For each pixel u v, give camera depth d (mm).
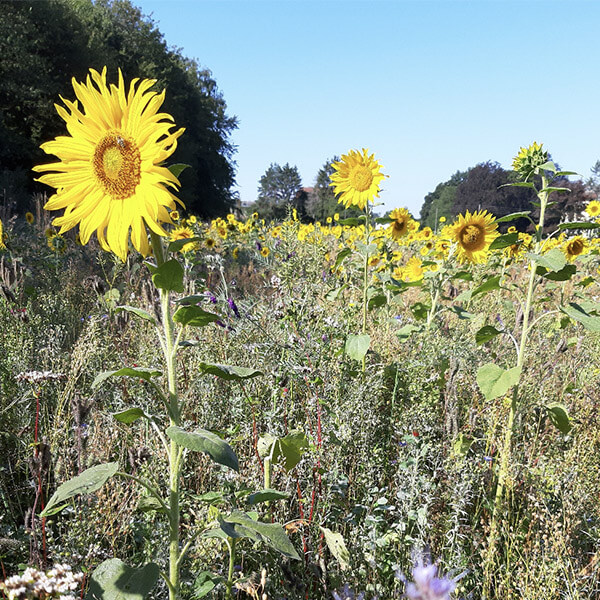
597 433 3307
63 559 2033
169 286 1844
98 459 2506
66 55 34094
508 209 67438
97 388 3176
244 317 3736
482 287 3361
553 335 5113
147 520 2383
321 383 3209
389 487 2836
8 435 2924
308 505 2506
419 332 4609
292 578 2113
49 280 6020
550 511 2588
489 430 3227
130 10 44625
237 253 9938
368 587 2209
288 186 69000
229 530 1735
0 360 3486
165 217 1904
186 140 44219
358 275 5574
